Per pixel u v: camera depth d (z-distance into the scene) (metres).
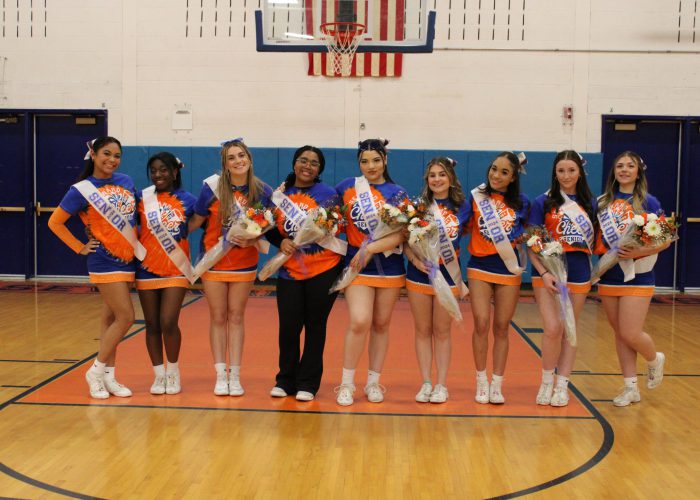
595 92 10.66
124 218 4.39
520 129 10.73
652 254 4.41
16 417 4.16
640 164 4.46
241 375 5.23
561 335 4.47
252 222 4.30
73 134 11.08
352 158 10.50
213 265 4.55
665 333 7.30
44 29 10.88
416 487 3.20
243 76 10.78
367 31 8.83
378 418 4.22
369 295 4.43
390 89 10.74
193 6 10.77
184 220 4.54
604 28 10.60
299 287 4.57
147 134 10.91
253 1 10.72
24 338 6.57
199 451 3.62
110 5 10.80
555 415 4.34
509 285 4.41
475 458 3.58
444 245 4.41
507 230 4.37
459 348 6.34
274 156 10.56
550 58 10.65
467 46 10.66
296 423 4.10
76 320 7.57
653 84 10.63
